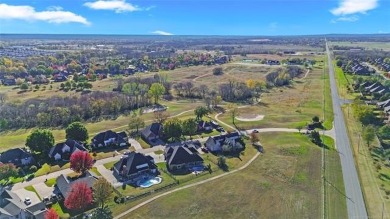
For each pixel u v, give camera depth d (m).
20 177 93.75
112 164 101.75
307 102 173.62
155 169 96.44
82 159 94.25
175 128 120.38
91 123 143.88
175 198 81.12
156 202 79.38
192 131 124.06
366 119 133.25
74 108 150.38
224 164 100.38
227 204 78.31
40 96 188.12
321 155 106.00
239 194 82.75
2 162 100.25
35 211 73.69
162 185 88.00
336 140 119.25
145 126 134.25
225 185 87.44
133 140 122.06
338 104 168.88
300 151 108.75
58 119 142.25
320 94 190.88
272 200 80.00
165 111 160.88
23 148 111.88
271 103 175.12
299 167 97.50
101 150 112.94
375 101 169.88
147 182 89.81
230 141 112.69
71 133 116.31
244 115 152.38
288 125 136.62
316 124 134.38
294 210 75.62
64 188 82.94
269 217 73.06
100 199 75.94
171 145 114.38
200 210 75.94
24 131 134.88
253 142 116.50
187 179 91.31
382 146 112.50
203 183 88.88
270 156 105.56
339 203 78.62
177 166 98.50
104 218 71.25
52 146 109.75
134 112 160.00
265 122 141.12
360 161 101.31
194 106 171.00
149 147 115.62
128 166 94.31
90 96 178.50
